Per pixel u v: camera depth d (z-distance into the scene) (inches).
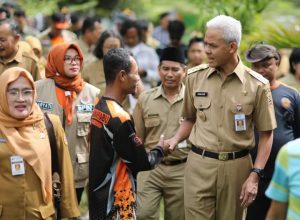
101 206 224.7
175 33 418.3
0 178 217.0
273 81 268.2
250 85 237.9
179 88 283.9
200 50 375.2
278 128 263.0
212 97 240.7
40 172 219.5
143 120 287.4
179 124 281.9
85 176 278.7
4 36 308.2
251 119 240.4
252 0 394.6
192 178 245.0
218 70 240.2
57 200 228.7
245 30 394.0
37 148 220.1
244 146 238.7
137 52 448.5
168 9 823.1
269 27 397.1
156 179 283.0
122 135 221.0
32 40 380.8
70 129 274.7
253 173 238.5
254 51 266.2
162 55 281.6
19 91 218.7
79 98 278.4
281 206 174.9
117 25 684.1
